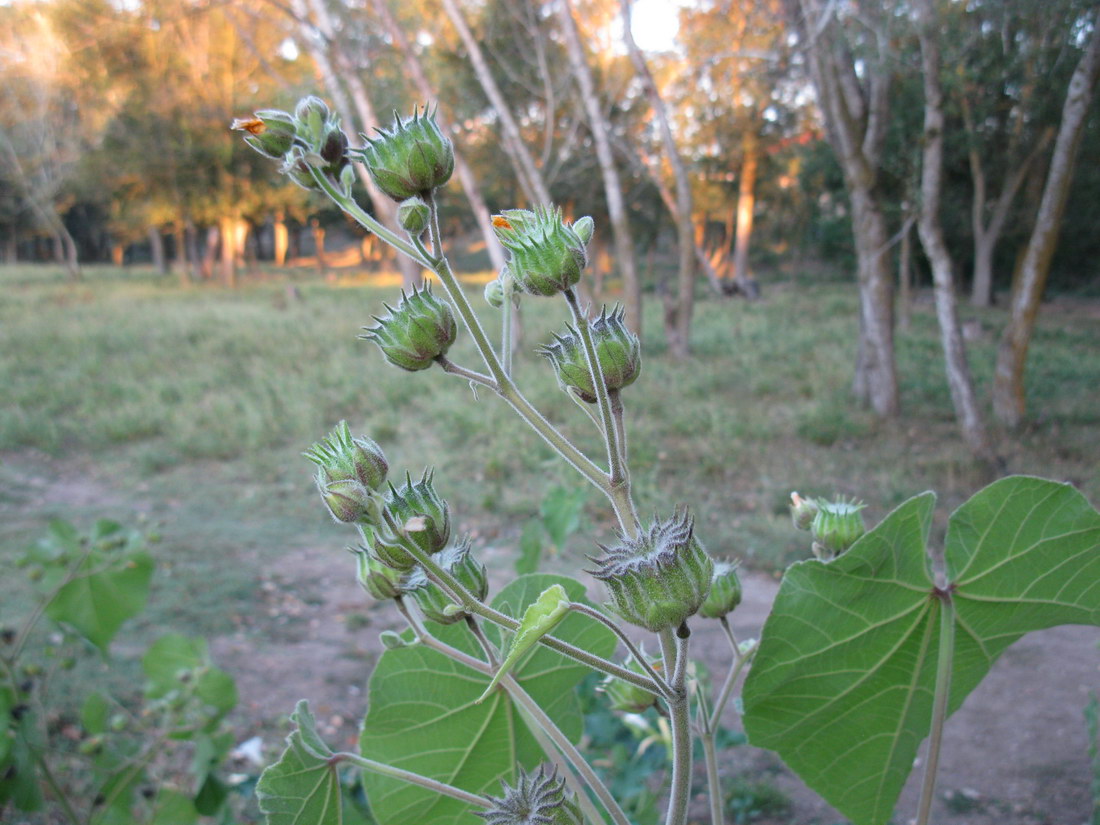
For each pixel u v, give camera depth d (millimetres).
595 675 2707
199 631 5246
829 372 13281
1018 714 4598
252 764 3875
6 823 2842
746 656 1296
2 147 31016
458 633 1390
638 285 14156
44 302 22953
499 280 1098
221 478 8594
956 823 3752
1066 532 1188
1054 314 23312
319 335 16078
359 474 990
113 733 3234
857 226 10844
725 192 32844
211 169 28172
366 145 1052
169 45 22359
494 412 9922
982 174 20969
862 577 1199
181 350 15055
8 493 7875
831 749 1322
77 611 2520
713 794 1243
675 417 10188
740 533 6875
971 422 8516
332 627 5496
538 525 3475
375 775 1401
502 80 18359
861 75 12133
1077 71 9109
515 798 943
